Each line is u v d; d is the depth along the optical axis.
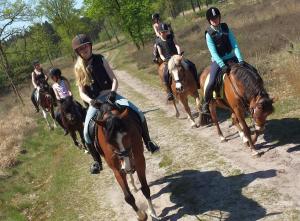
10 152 9.63
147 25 25.77
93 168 4.97
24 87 23.42
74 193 6.50
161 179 5.89
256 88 4.95
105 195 6.05
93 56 4.52
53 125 11.90
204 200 4.89
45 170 8.23
